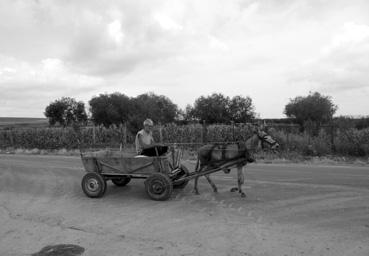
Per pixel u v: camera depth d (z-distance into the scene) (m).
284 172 13.10
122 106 53.91
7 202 8.84
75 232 6.23
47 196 9.48
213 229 6.18
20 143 31.28
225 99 49.16
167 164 8.61
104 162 9.11
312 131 22.06
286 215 6.99
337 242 5.45
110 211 7.66
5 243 5.75
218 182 10.90
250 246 5.33
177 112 62.78
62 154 24.12
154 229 6.29
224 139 22.86
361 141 19.08
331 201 8.11
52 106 60.38
